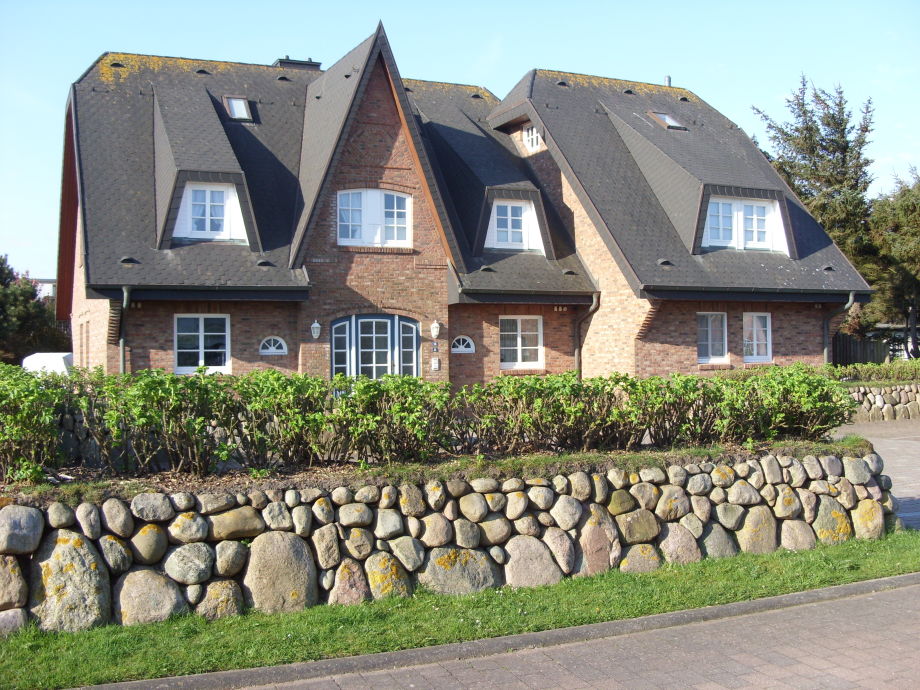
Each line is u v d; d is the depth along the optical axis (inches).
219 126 775.7
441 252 792.9
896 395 896.9
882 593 307.9
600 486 324.8
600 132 945.5
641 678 230.1
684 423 378.9
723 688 223.5
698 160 898.7
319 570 280.4
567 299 831.1
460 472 307.3
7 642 235.9
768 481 358.6
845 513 372.2
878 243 1288.1
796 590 304.2
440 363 786.8
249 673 224.5
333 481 290.5
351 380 326.3
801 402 390.0
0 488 265.6
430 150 858.1
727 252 872.9
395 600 279.3
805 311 922.7
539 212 850.1
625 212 853.2
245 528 273.4
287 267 727.7
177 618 257.0
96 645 235.9
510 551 305.3
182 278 681.6
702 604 287.7
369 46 767.1
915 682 227.0
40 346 1449.3
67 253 984.3
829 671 234.8
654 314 796.6
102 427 296.5
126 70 858.8
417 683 225.6
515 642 251.8
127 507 263.7
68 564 250.8
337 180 758.5
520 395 346.0
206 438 299.1
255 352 732.0
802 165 1493.6
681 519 337.4
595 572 315.3
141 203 733.9
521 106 956.0
